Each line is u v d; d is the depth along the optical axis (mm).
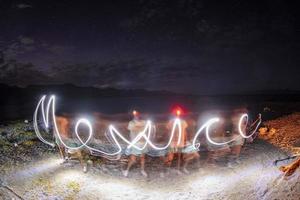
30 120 18672
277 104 24516
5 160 11141
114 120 20406
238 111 11289
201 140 14078
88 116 21234
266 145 13125
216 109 23844
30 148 12875
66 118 11172
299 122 15844
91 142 14312
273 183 8750
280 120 17000
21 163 10969
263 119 18000
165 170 10617
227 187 9141
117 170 10617
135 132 10086
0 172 9906
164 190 9125
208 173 10281
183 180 9797
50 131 15484
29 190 8828
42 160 11445
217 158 11641
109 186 9352
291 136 13695
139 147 9984
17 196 8352
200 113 21688
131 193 8930
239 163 11047
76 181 9602
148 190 9125
